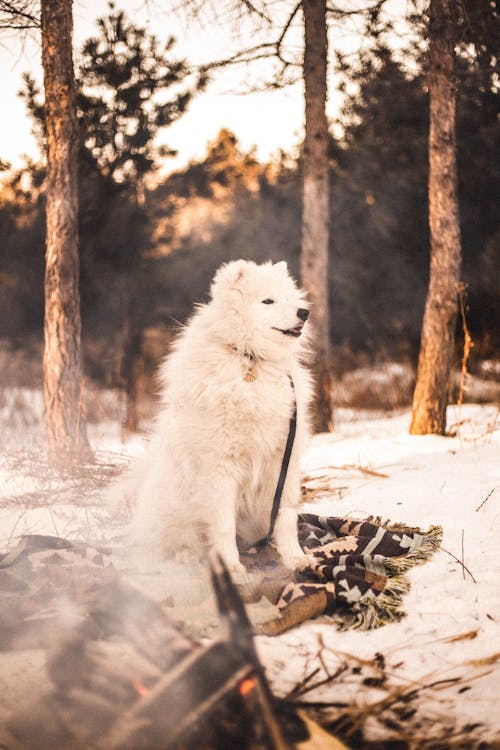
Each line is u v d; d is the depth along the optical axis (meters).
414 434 7.73
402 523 4.37
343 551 3.86
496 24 7.74
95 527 4.73
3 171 10.40
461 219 11.84
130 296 12.30
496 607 3.19
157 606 2.76
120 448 8.11
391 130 12.56
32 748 2.13
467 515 4.52
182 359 4.01
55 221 7.00
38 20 7.37
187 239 14.12
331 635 3.07
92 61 10.81
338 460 6.76
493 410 9.54
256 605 3.26
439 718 2.36
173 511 3.96
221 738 2.06
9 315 13.20
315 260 8.97
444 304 7.53
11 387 13.92
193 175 12.23
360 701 2.49
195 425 3.83
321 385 9.05
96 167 11.46
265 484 3.99
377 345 14.84
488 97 10.90
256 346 3.82
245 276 3.91
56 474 6.41
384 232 13.55
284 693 2.55
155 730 2.04
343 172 14.39
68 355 6.98
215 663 2.09
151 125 11.23
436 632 3.03
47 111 7.07
